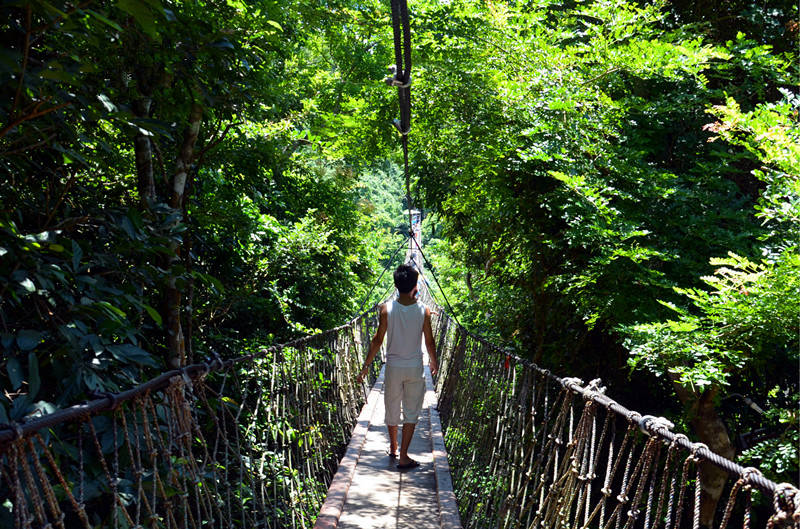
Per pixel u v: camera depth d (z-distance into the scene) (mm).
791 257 2883
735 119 3285
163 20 2594
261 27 3395
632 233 3641
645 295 3943
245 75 3357
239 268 6758
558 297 5770
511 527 2801
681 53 4145
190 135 3799
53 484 1829
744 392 4895
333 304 10773
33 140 2277
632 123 4422
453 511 3645
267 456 3881
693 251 3998
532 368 2895
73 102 2191
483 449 4059
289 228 9445
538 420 5586
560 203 4520
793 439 3611
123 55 2848
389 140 7777
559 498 2203
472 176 5902
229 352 6070
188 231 4008
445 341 8719
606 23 4645
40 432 1677
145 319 3629
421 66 6105
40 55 2072
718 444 4262
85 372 1977
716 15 5141
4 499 1635
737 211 3988
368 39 7547
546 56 4859
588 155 4465
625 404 5734
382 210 28203
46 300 2113
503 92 4992
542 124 4270
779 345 3441
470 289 13625
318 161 10969
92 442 1926
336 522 3502
